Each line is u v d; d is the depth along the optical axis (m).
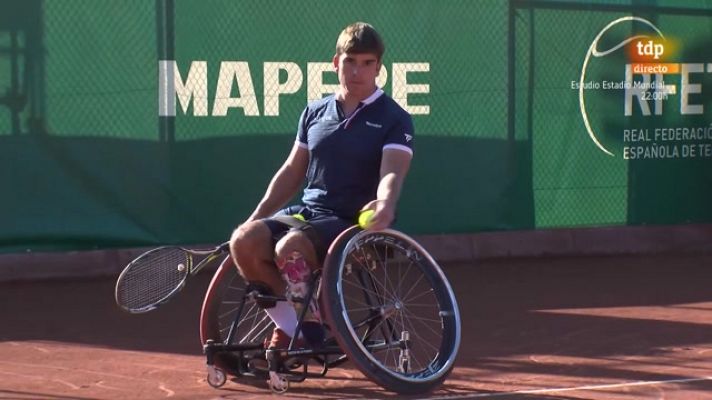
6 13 16.28
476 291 16.12
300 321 9.80
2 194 16.42
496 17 19.06
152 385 10.46
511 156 19.28
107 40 16.86
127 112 17.02
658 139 20.28
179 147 17.31
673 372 10.99
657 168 20.31
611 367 11.22
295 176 10.63
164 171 17.25
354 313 12.85
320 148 10.27
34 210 16.61
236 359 10.49
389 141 10.12
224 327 11.48
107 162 16.97
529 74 19.33
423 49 18.64
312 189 10.44
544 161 19.50
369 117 10.18
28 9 16.41
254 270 9.93
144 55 17.08
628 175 20.09
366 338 10.20
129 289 10.09
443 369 10.08
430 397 9.91
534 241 19.41
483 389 10.26
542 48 19.38
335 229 10.00
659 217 20.38
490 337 12.81
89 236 16.91
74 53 16.67
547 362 11.45
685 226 20.53
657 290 16.20
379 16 18.38
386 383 9.70
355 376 10.72
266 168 17.84
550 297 15.60
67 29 16.64
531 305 14.97
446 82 18.81
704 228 20.66
